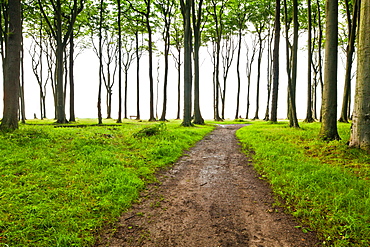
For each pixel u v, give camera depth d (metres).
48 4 21.77
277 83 21.22
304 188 4.98
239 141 11.64
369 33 7.20
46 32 28.05
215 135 14.09
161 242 3.41
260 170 6.64
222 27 30.30
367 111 7.36
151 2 25.62
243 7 27.95
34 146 7.97
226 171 6.82
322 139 9.55
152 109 27.81
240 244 3.33
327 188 4.86
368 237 3.27
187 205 4.64
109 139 9.84
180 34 33.22
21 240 3.26
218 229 3.75
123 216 4.20
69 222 3.75
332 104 9.62
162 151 8.45
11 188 4.82
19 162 6.33
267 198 4.84
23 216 3.81
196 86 22.12
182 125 18.42
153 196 5.09
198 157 8.55
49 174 5.63
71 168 6.19
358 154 7.08
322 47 26.58
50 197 4.54
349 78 16.97
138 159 7.58
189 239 3.48
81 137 9.50
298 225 3.77
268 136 11.55
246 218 4.07
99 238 3.51
